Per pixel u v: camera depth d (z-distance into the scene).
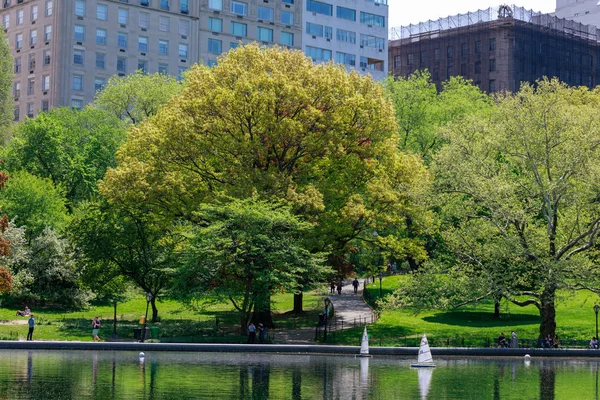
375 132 66.38
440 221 62.03
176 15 126.69
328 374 42.81
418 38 182.62
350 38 144.50
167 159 64.81
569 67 178.50
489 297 59.78
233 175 64.12
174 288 61.00
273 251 58.62
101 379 38.81
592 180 55.59
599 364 51.28
